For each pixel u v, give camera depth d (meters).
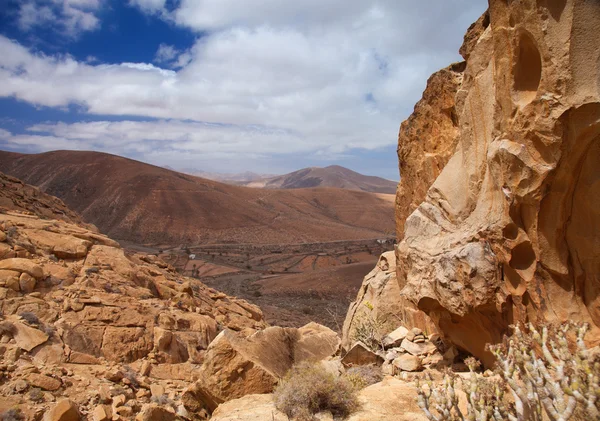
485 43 8.29
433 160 12.66
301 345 12.37
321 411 7.75
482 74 8.31
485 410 5.03
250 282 100.38
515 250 7.13
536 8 6.01
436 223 9.48
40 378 13.27
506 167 6.82
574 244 6.48
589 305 6.45
